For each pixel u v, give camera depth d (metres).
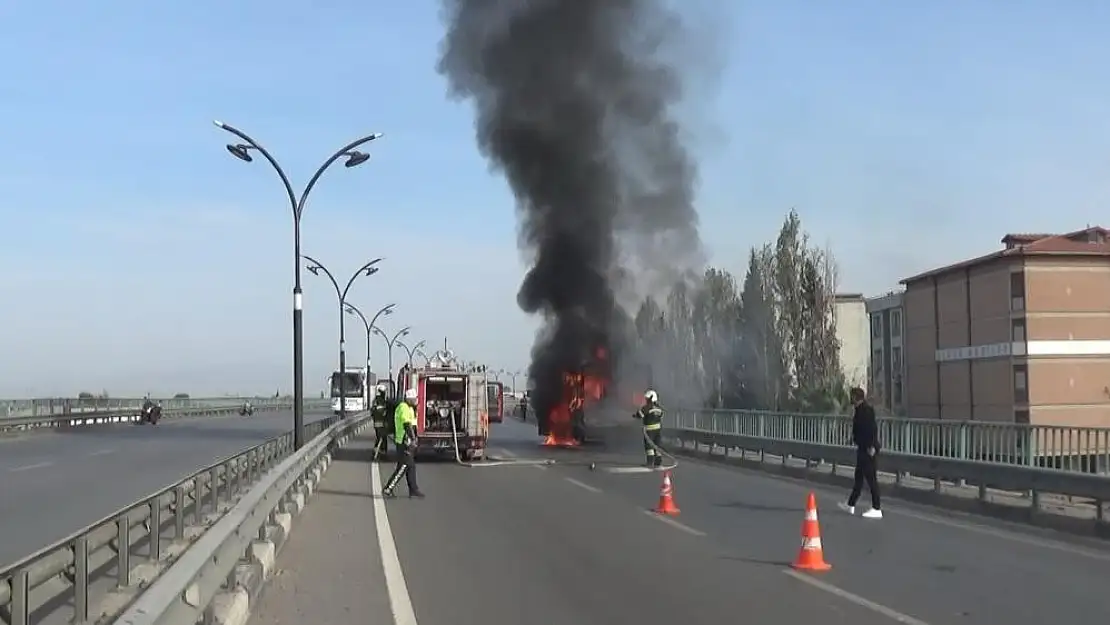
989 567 10.95
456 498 18.69
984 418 41.06
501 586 9.79
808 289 39.41
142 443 37.31
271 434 45.56
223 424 61.31
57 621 6.70
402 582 10.02
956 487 18.48
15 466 25.28
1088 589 9.63
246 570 9.04
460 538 13.27
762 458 25.77
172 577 5.27
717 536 13.42
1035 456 15.80
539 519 15.38
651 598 9.17
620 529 14.16
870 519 15.43
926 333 45.59
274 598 9.22
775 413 26.19
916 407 46.25
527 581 10.05
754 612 8.55
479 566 10.99
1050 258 39.19
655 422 27.03
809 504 10.98
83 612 5.63
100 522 6.31
